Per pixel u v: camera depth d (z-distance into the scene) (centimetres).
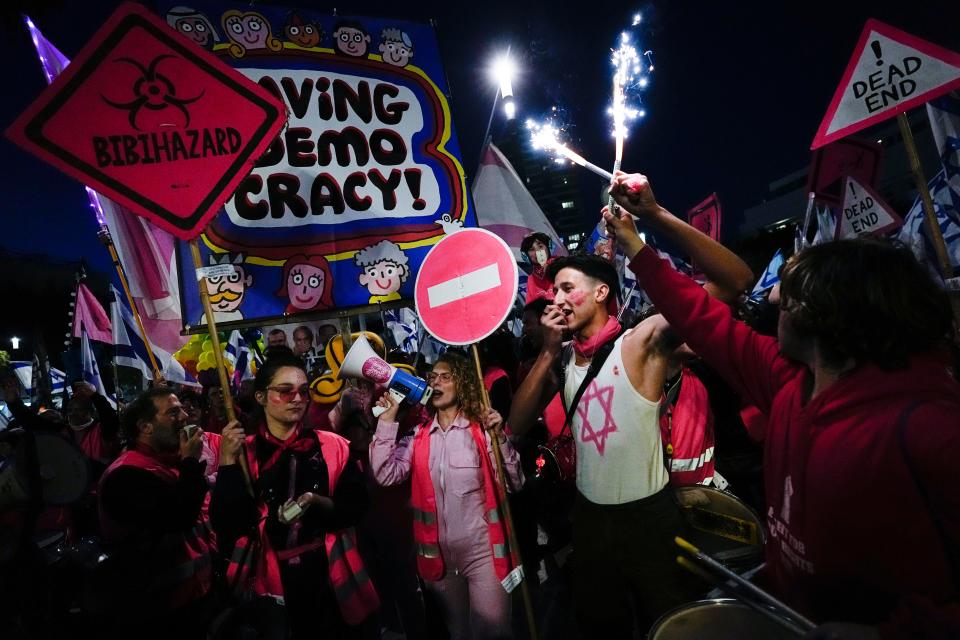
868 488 106
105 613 254
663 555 228
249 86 272
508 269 284
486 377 404
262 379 275
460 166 433
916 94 332
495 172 709
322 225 399
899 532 104
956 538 97
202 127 265
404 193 419
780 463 133
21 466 273
